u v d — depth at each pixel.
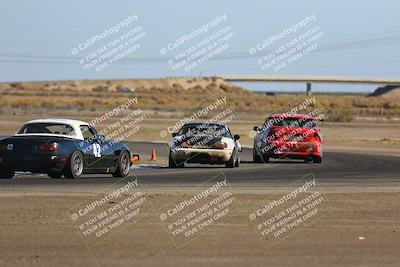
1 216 39.41
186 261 30.48
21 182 55.97
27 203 43.88
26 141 57.00
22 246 32.81
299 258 31.22
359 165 79.50
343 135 160.25
